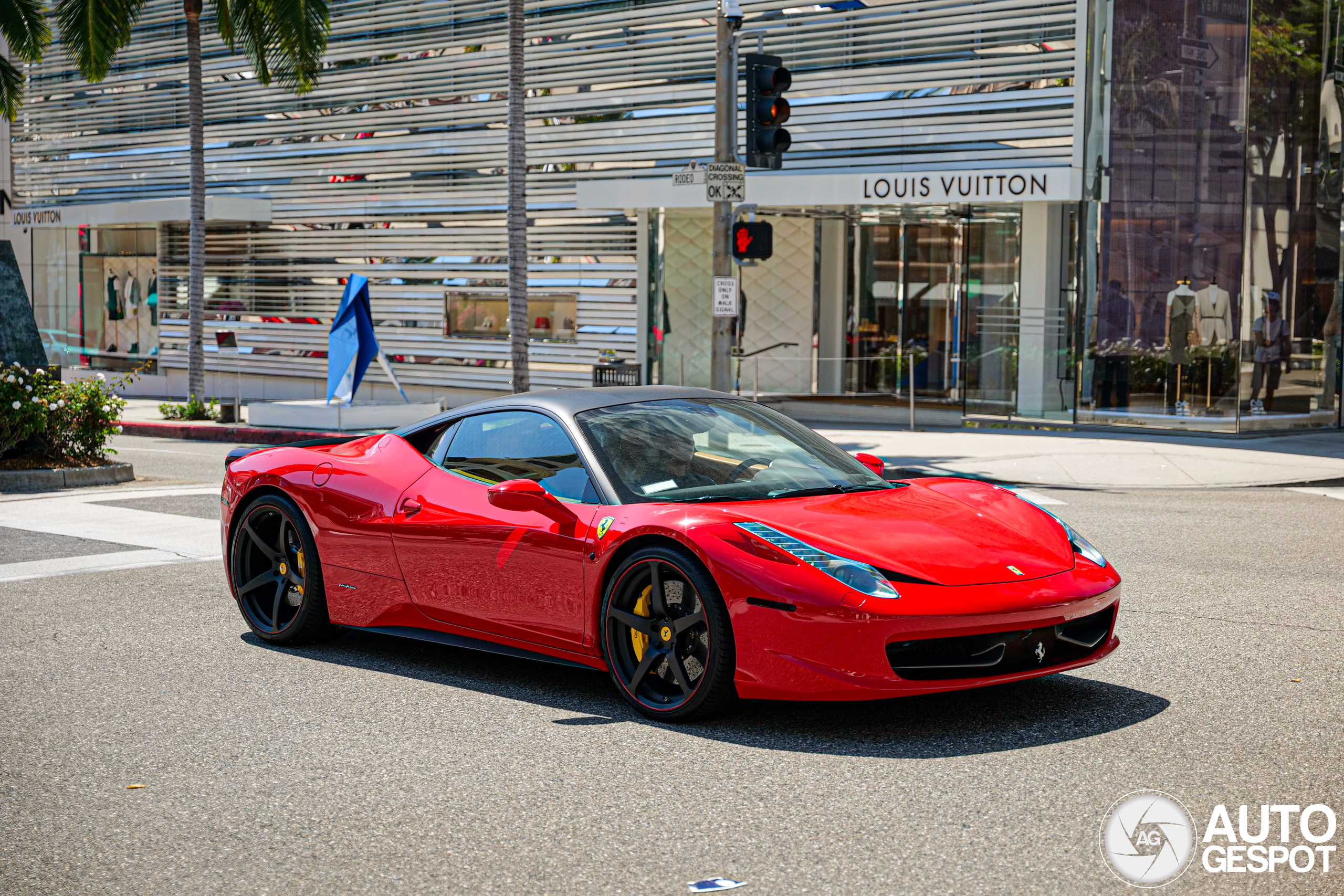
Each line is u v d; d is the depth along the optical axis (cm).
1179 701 502
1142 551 866
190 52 2167
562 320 2269
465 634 554
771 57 1268
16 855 365
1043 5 1784
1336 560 833
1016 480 1283
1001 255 1853
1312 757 432
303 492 606
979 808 387
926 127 1889
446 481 567
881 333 2031
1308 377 1808
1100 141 1769
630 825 379
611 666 499
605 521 497
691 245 2136
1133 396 1783
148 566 820
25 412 1241
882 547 463
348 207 2541
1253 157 1727
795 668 447
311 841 372
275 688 543
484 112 2345
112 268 3056
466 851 361
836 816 383
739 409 585
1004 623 446
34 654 604
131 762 448
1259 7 1725
